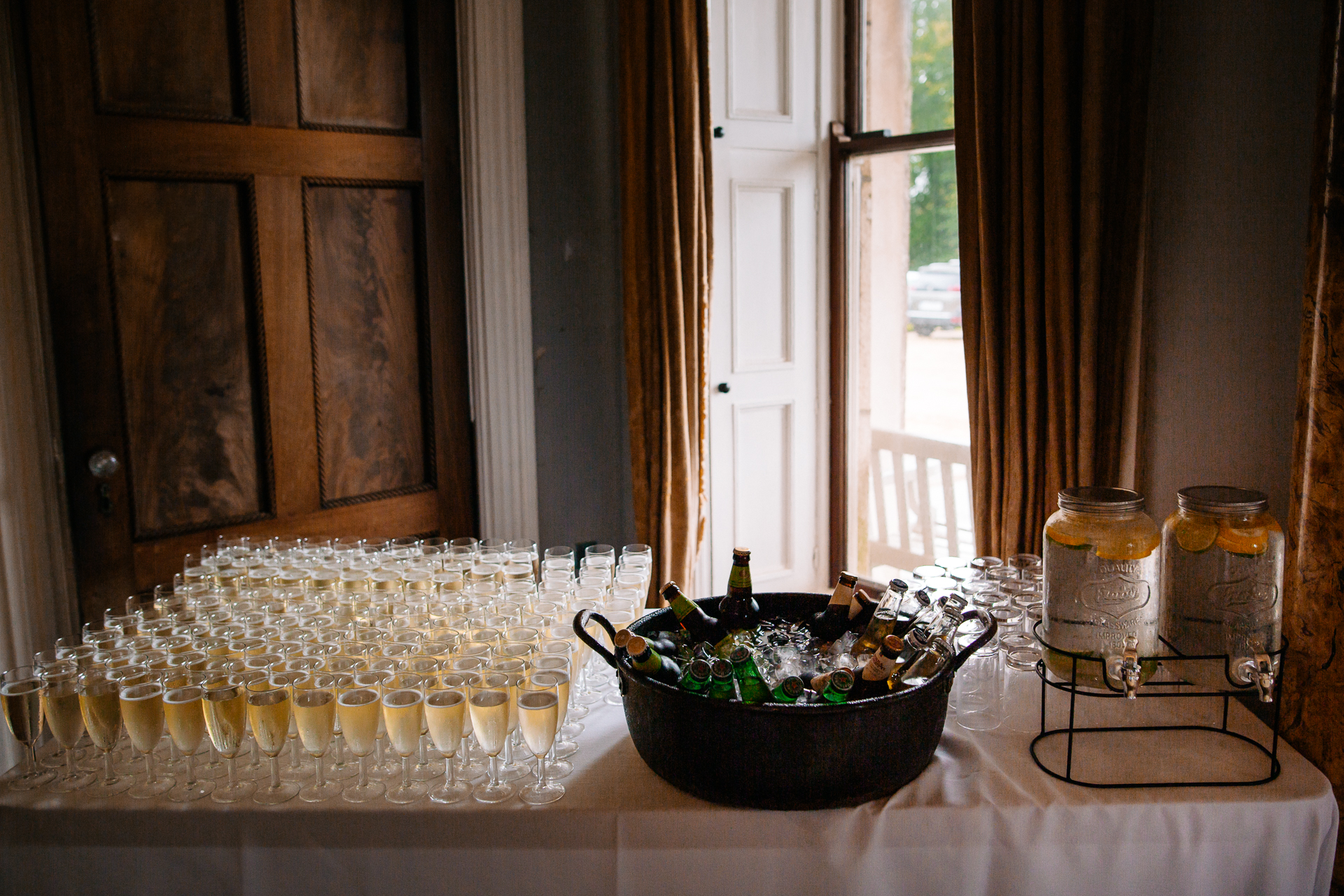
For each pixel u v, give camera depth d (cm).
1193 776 154
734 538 370
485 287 332
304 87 293
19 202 254
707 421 356
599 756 163
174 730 148
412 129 317
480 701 142
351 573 205
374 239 313
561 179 347
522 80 332
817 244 370
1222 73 207
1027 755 160
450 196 326
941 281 400
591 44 348
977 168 251
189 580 218
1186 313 220
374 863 147
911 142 345
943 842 145
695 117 319
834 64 363
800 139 360
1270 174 200
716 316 354
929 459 425
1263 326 204
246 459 295
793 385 373
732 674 153
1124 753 161
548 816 146
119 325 270
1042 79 235
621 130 329
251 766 160
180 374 281
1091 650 159
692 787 148
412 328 324
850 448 393
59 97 255
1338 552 163
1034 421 246
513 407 342
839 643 172
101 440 269
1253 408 208
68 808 148
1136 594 158
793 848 145
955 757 160
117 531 273
